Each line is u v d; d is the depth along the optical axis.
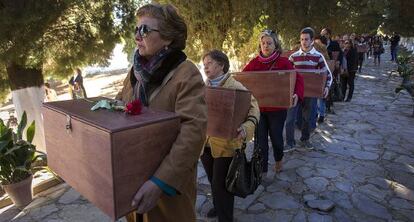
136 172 1.36
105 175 1.32
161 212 1.71
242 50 7.89
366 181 4.29
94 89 19.62
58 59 5.01
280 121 4.11
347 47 9.40
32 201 4.04
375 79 15.25
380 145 5.74
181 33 1.64
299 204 3.71
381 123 7.26
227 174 2.76
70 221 3.56
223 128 2.61
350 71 9.52
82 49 5.00
